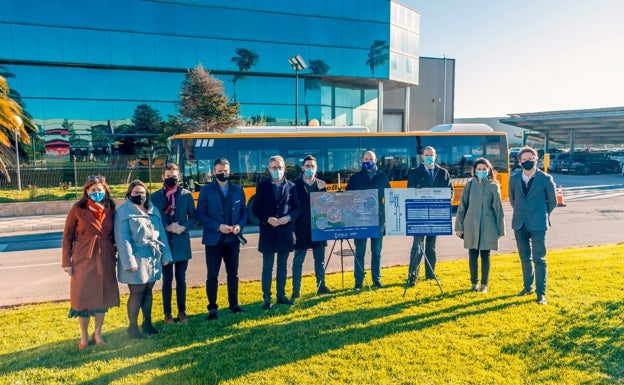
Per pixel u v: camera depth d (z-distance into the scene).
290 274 8.27
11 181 20.75
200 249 11.13
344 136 15.39
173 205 5.57
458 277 7.29
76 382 4.09
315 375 4.11
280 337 4.98
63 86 28.95
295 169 14.92
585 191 23.42
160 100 31.00
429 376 4.03
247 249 10.95
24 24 27.25
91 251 4.75
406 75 36.28
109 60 29.08
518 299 6.01
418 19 37.25
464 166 16.48
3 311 6.24
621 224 13.70
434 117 52.19
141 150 30.72
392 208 6.70
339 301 6.17
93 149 29.75
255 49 31.78
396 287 6.81
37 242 12.68
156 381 4.07
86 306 4.73
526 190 6.14
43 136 28.62
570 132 41.88
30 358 4.61
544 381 3.91
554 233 12.29
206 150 14.27
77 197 19.31
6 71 27.66
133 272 4.91
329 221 6.55
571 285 6.48
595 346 4.53
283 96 33.38
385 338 4.86
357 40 33.59
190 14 30.42
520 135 48.38
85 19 28.41
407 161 15.94
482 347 4.57
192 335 5.12
